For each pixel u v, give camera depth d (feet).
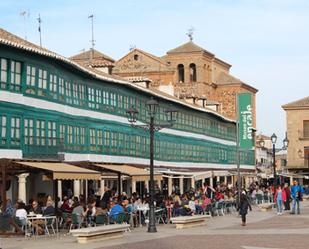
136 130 194.59
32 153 134.82
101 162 163.02
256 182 305.53
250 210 173.78
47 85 141.38
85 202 127.75
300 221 131.23
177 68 331.36
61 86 148.66
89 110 164.66
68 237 98.53
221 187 204.64
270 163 451.94
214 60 348.38
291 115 332.19
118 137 181.47
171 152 227.81
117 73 301.84
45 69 140.36
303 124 331.57
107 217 109.19
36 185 150.10
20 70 131.64
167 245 84.99
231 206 174.60
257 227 117.29
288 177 327.67
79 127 158.71
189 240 92.53
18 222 99.86
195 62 328.29
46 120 140.87
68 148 151.64
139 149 197.06
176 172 196.65
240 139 264.72
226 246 82.58
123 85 183.21
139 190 206.18
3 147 125.59
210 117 277.03
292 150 331.57
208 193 177.99
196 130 257.14
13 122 128.98
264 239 92.27
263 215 155.12
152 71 302.04
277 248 79.20
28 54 133.28
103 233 92.43
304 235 98.22
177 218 116.78
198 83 323.37
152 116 109.70
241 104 264.31
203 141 265.13
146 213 127.13
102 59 273.33
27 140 133.28
